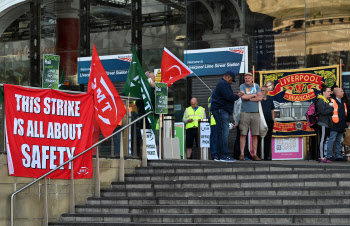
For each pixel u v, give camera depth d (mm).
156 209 22969
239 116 28406
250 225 20391
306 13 37031
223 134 26656
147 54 42344
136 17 42688
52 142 24953
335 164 25328
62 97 25453
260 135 28781
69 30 44781
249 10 38750
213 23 39875
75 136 25719
